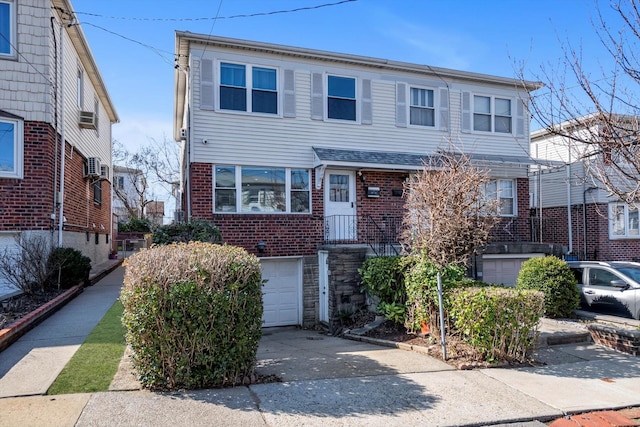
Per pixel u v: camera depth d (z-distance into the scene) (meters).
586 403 4.77
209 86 11.92
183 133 15.50
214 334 4.93
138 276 4.89
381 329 9.05
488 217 7.55
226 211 12.02
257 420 4.11
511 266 13.58
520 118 15.14
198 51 11.89
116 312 8.55
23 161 10.27
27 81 10.42
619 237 16.50
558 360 6.52
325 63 13.05
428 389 5.08
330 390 4.95
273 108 12.57
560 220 17.89
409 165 12.66
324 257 12.21
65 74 11.92
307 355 6.84
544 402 4.78
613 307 9.23
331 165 12.12
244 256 5.44
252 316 5.22
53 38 10.97
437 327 7.29
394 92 13.78
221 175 12.04
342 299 11.25
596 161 5.43
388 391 4.97
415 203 7.74
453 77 14.36
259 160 12.30
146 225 28.11
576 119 5.09
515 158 14.53
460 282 7.33
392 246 11.55
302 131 12.77
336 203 13.01
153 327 4.78
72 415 4.09
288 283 12.77
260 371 5.66
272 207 12.45
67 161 12.12
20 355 5.83
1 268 9.28
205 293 4.92
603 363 6.36
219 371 4.92
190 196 11.73
